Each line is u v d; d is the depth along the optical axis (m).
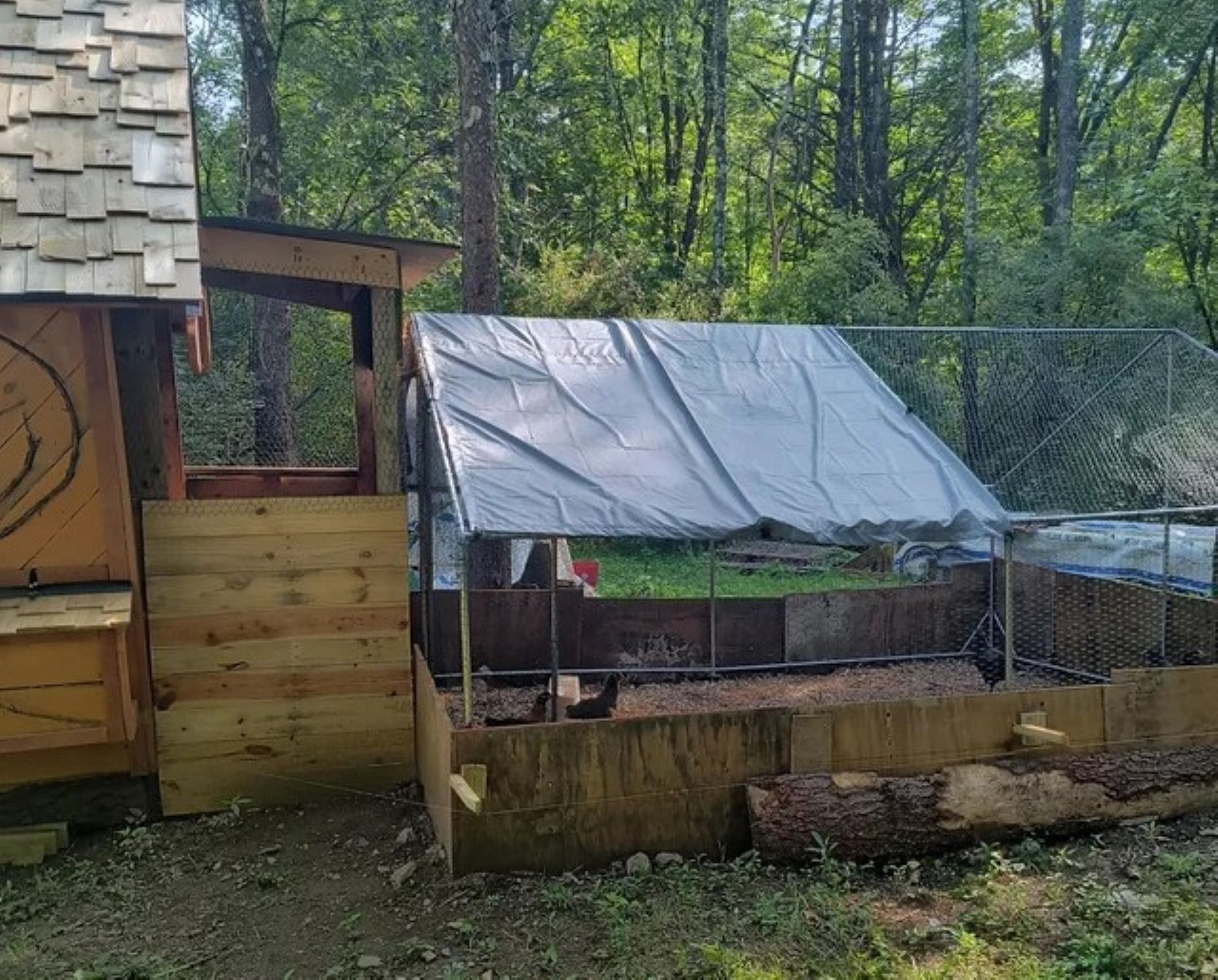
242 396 11.67
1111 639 7.67
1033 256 13.96
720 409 6.38
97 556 4.93
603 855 4.66
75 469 4.85
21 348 4.72
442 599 7.52
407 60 15.88
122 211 4.53
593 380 6.42
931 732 5.13
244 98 14.77
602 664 7.89
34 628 4.45
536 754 4.57
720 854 4.80
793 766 4.91
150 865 4.77
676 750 4.75
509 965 3.78
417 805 5.41
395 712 5.65
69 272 4.26
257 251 5.45
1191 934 3.88
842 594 8.32
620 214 25.16
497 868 4.53
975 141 16.72
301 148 15.77
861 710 5.02
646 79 26.22
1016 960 3.75
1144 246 13.80
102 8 5.35
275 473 7.10
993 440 7.29
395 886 4.46
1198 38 16.25
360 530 5.56
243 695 5.41
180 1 5.55
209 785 5.38
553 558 6.16
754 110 25.94
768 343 7.20
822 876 4.57
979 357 7.59
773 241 22.91
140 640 5.18
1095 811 5.09
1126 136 16.22
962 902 4.32
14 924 4.22
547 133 21.31
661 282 18.33
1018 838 4.95
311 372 13.80
